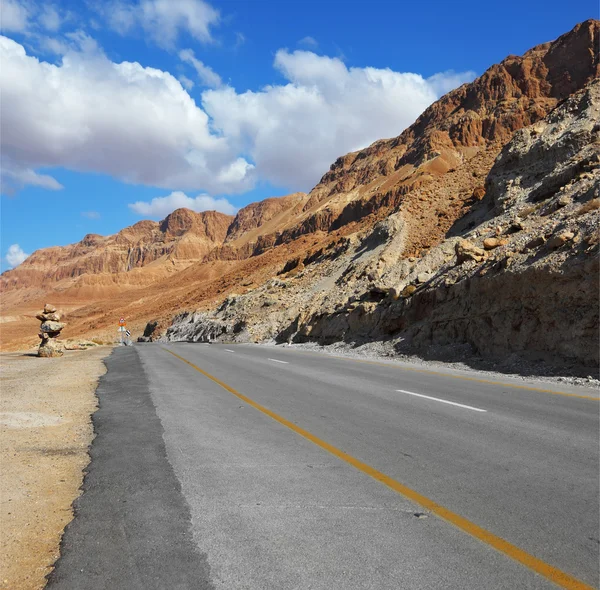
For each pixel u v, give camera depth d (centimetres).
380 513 430
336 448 638
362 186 16500
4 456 631
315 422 792
